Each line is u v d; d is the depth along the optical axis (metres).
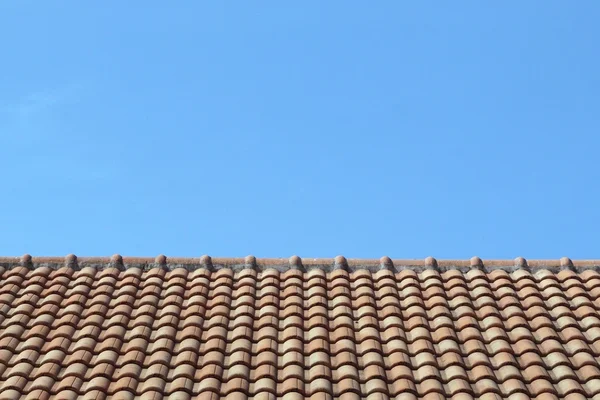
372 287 10.16
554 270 10.48
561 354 8.68
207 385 8.21
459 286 10.10
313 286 10.19
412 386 8.22
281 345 8.96
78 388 8.27
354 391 8.12
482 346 8.86
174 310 9.65
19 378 8.45
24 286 10.43
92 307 9.77
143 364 8.68
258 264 10.72
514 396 8.10
